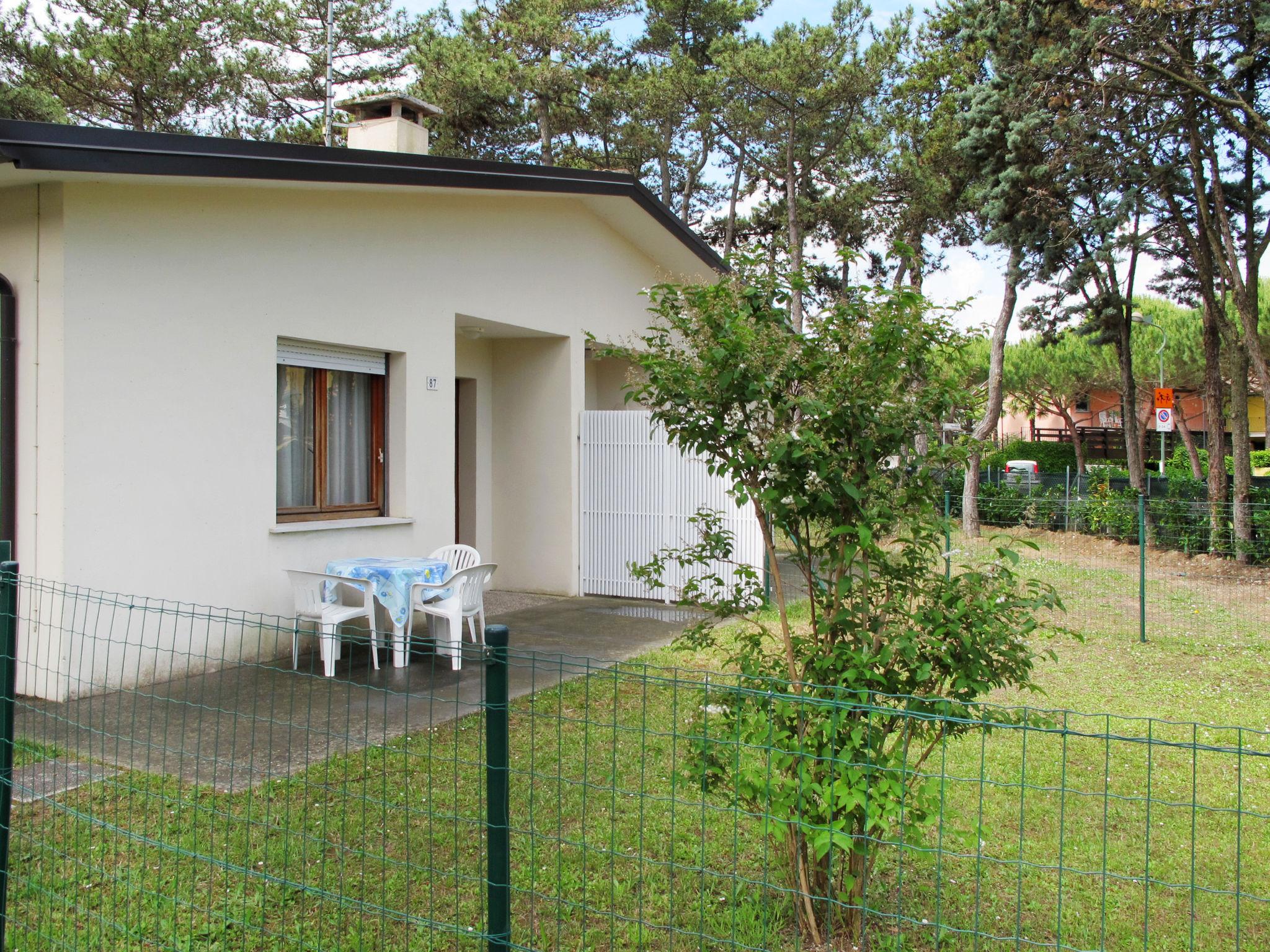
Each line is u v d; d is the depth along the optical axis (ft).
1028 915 11.85
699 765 10.50
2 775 11.03
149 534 22.75
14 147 18.75
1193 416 126.21
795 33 69.67
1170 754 18.66
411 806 14.73
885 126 72.13
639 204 38.45
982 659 9.89
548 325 37.09
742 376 9.95
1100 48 46.88
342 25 77.00
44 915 11.48
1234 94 46.88
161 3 69.41
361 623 27.43
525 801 14.99
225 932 10.98
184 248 23.54
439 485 31.78
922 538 10.40
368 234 28.89
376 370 29.99
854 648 10.04
